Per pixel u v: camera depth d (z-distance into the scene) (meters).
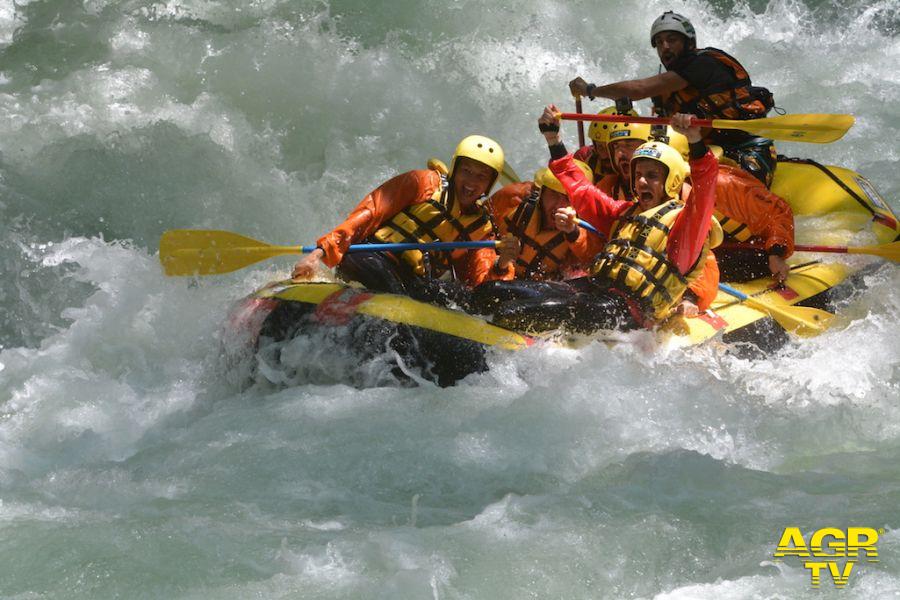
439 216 21.86
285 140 31.78
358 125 32.41
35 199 27.70
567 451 17.80
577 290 20.73
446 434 18.22
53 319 24.91
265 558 14.70
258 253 21.95
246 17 35.66
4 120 30.44
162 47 33.84
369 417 18.83
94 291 25.14
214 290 24.06
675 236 20.50
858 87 36.94
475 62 34.81
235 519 15.76
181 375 21.67
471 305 21.05
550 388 19.42
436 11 35.91
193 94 32.69
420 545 15.01
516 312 20.42
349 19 35.44
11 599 13.91
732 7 40.94
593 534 15.29
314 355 20.36
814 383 20.48
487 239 22.12
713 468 17.09
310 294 20.95
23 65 33.12
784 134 20.25
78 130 30.45
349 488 16.75
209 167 29.52
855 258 24.20
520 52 35.53
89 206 27.98
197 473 17.22
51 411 20.19
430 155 31.84
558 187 21.86
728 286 22.59
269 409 19.36
